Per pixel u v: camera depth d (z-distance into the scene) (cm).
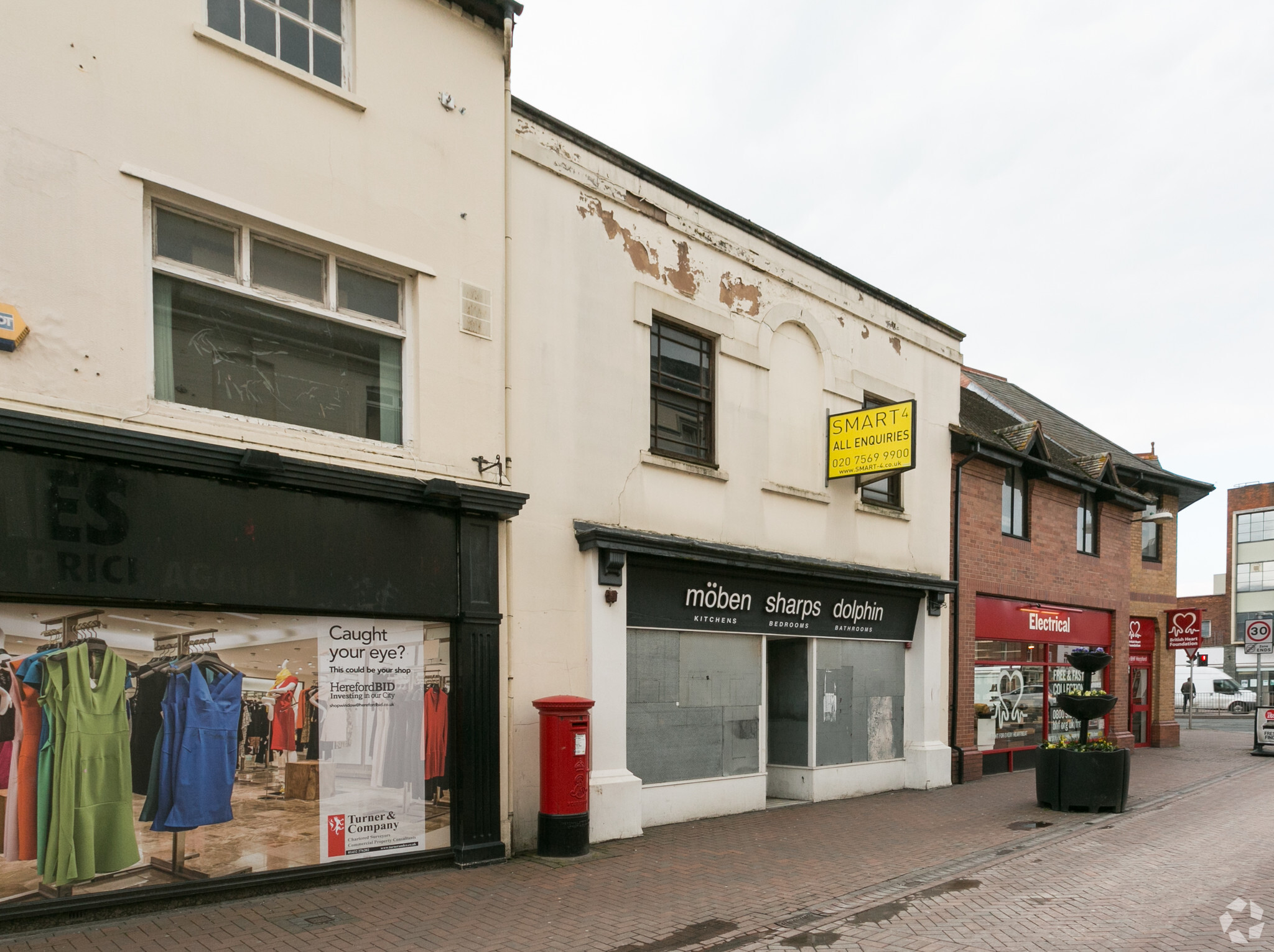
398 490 703
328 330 713
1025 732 1544
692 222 1022
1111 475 1836
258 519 628
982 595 1464
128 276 588
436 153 775
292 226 674
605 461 902
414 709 717
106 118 584
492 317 805
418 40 771
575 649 855
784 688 1169
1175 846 884
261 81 666
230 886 606
